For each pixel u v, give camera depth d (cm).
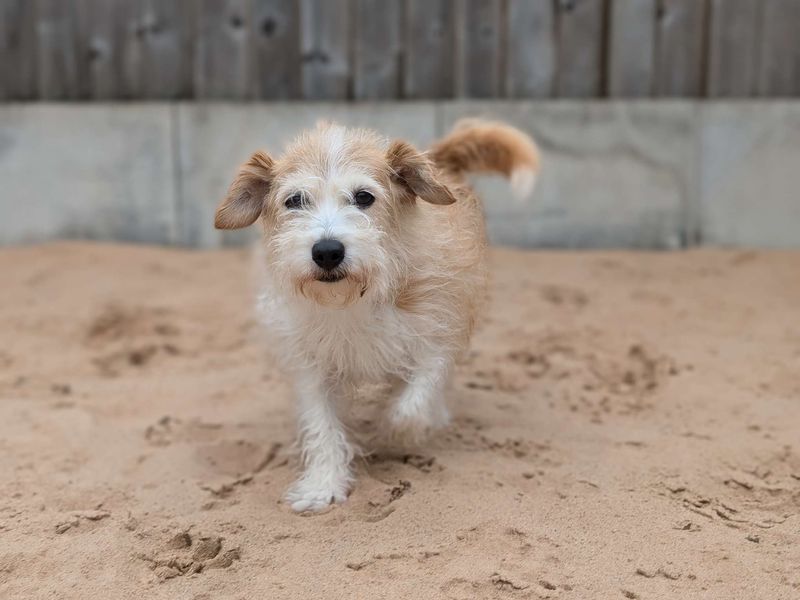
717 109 304
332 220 175
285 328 192
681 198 308
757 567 154
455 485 186
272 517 178
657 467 195
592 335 251
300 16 304
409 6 304
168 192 311
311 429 195
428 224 194
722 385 225
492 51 305
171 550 166
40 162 309
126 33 306
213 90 308
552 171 308
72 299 278
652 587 149
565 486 186
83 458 205
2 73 307
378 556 160
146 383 235
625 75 305
